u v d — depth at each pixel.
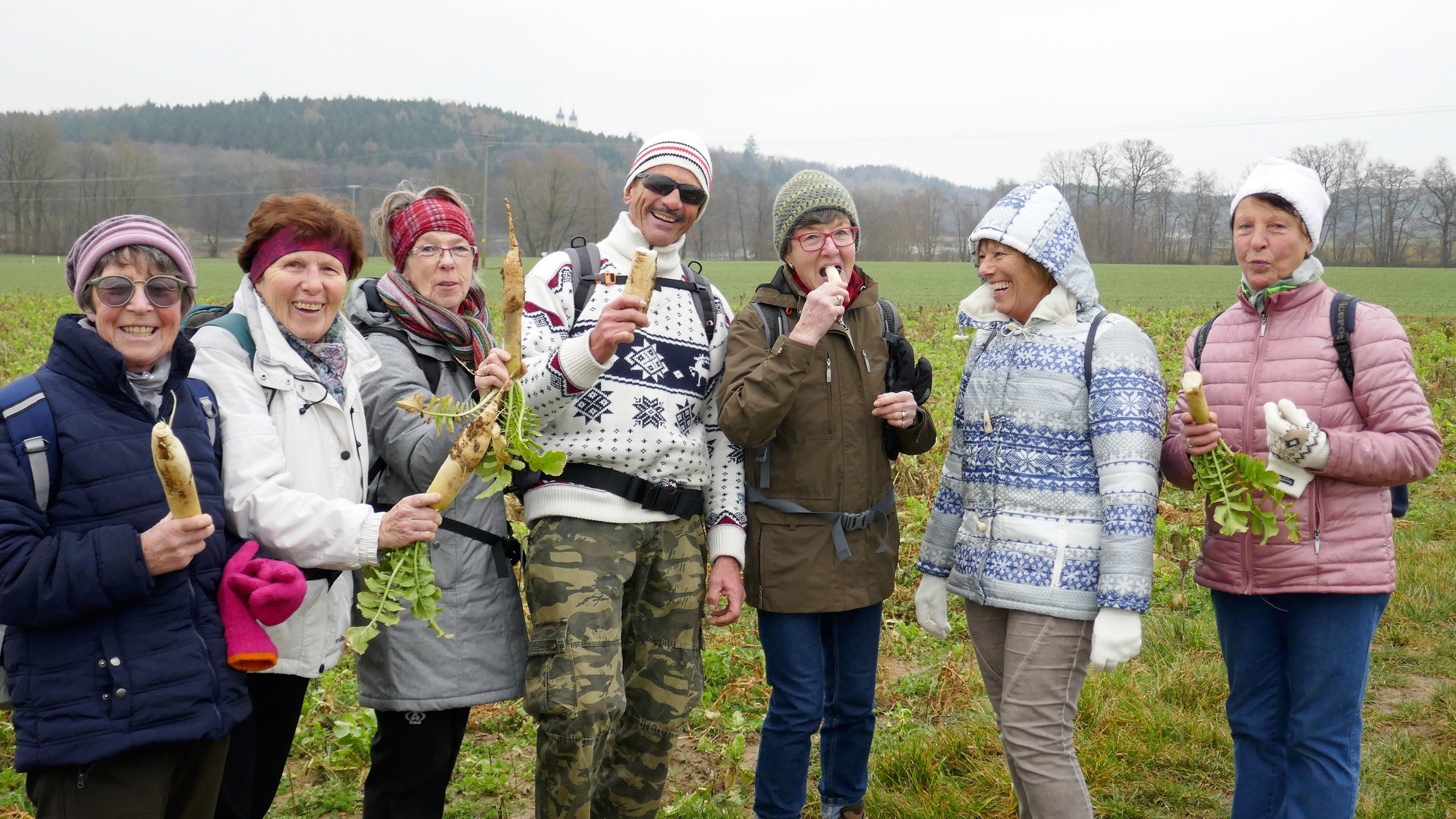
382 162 164.88
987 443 2.90
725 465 3.23
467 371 2.90
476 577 2.81
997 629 2.93
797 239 3.17
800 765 3.12
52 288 42.62
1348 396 2.81
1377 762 3.75
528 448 2.57
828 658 3.44
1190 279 51.81
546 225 90.56
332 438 2.58
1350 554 2.75
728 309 3.42
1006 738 2.79
